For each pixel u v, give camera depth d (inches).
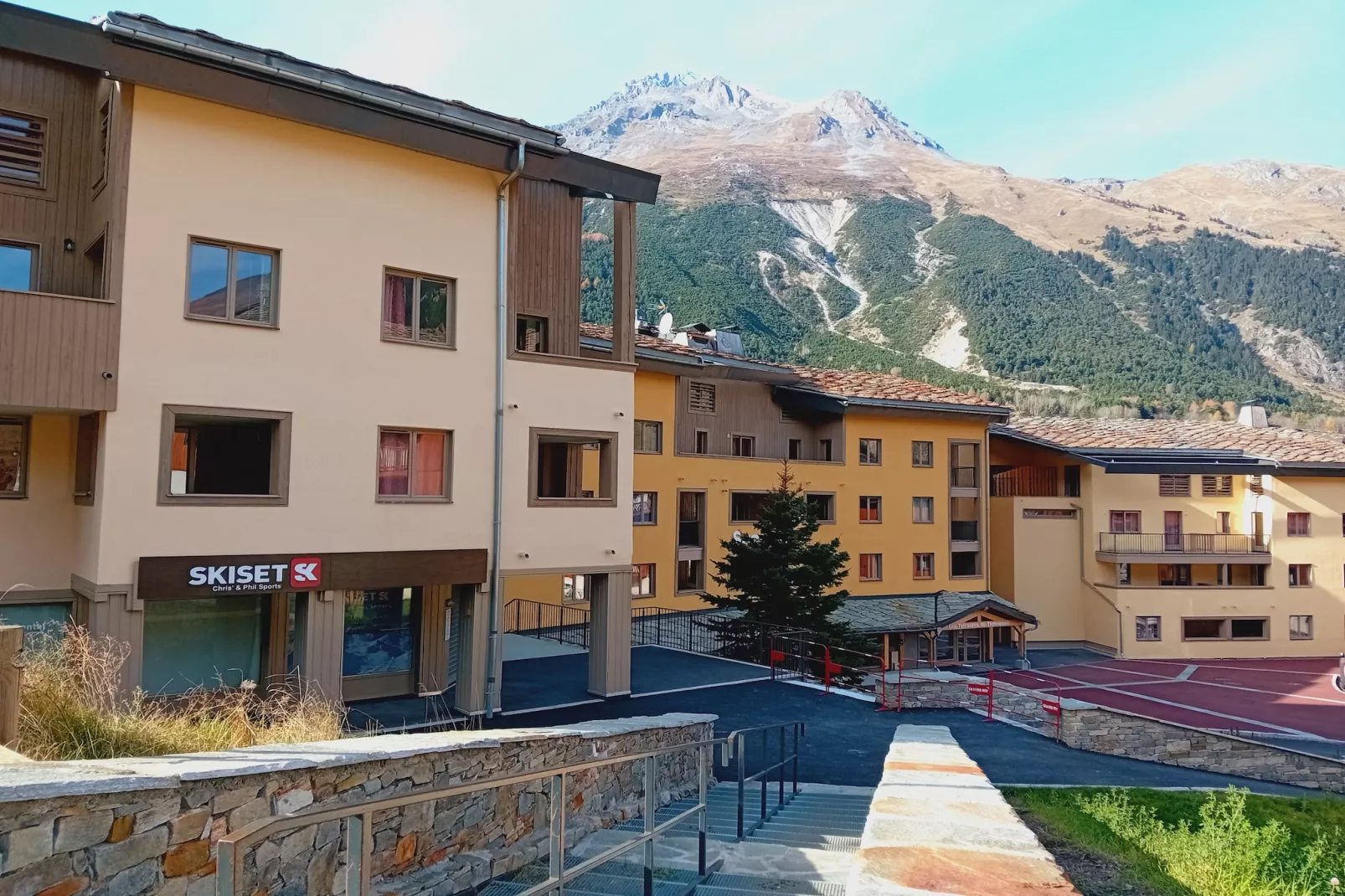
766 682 850.8
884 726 697.0
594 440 733.3
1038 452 1862.7
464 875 250.4
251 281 581.3
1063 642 1784.0
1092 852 377.1
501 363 678.5
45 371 499.8
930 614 1480.1
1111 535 1782.7
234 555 557.9
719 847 325.1
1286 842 439.8
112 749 244.8
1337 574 1818.4
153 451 534.9
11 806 136.3
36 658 311.7
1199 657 1743.4
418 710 669.3
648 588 1289.4
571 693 749.3
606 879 271.0
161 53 522.0
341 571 600.1
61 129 580.7
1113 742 720.3
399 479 642.2
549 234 777.6
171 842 164.9
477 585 666.2
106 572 516.4
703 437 1418.6
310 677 586.9
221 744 277.3
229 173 567.8
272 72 552.4
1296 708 1302.9
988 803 182.5
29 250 570.6
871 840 152.4
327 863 207.5
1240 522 1856.5
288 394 585.9
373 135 606.9
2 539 551.5
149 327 536.4
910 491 1609.3
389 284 638.5
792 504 1067.9
